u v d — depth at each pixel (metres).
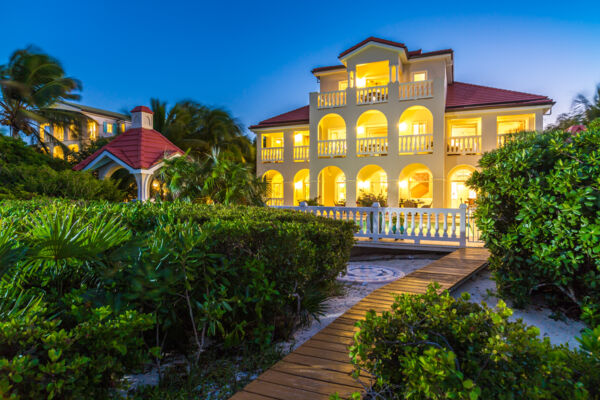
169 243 3.48
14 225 4.25
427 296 2.79
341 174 26.92
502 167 5.55
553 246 4.78
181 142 28.08
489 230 5.64
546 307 5.51
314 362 3.38
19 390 1.87
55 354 1.95
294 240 4.32
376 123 23.11
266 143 28.42
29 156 18.16
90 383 2.31
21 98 26.22
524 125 20.66
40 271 3.65
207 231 3.56
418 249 10.69
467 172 23.28
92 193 11.97
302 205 12.70
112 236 3.38
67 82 27.39
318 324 5.06
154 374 3.62
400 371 2.52
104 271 3.39
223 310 3.56
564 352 2.15
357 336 2.69
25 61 26.23
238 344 4.08
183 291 3.67
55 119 27.73
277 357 3.86
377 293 5.67
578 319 5.03
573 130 6.26
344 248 6.36
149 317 2.73
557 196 4.92
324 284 5.70
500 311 2.39
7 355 1.99
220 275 3.85
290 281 4.48
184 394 3.09
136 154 12.59
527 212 5.10
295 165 24.33
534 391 1.86
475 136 19.69
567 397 1.87
